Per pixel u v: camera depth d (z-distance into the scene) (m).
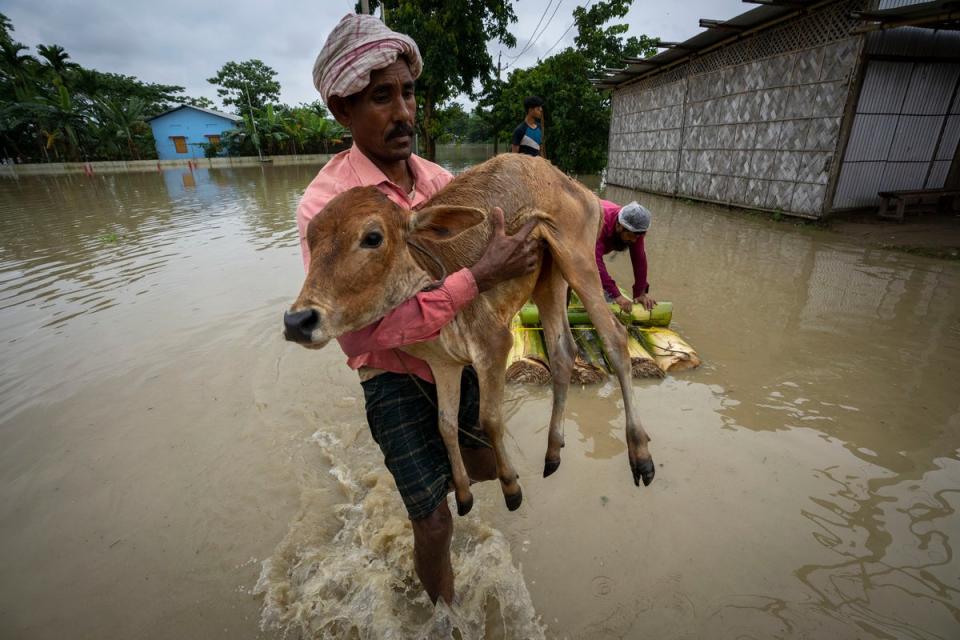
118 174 30.67
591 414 3.96
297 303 1.57
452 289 1.78
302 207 2.01
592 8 22.31
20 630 2.43
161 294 6.64
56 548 2.89
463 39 19.05
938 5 7.45
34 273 7.73
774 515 2.90
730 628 2.29
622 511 2.98
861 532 2.78
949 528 2.79
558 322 2.64
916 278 6.64
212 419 4.02
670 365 4.43
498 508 3.05
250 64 52.12
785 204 10.82
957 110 10.22
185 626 2.44
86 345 5.24
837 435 3.57
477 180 2.09
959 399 3.95
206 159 37.09
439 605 2.30
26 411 4.14
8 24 36.56
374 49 1.83
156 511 3.14
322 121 41.88
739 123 11.98
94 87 34.34
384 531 2.87
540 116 7.48
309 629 2.40
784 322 5.39
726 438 3.57
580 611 2.41
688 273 7.11
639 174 17.14
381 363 2.08
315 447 3.70
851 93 9.22
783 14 10.19
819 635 2.25
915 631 2.25
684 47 12.72
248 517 3.08
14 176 29.23
